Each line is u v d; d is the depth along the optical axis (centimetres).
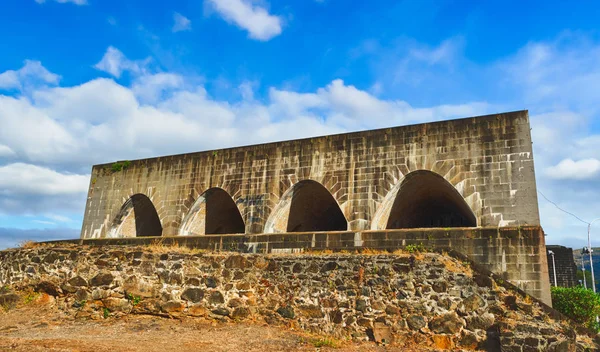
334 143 2350
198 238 2280
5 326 1432
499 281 1213
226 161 2628
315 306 1380
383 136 2241
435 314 1241
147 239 2352
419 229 1867
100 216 2988
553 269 3512
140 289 1553
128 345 1185
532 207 1858
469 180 2006
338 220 3062
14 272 1789
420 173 2161
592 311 1828
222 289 1499
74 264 1645
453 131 2094
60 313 1567
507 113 2005
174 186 2762
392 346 1246
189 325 1445
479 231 1770
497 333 1172
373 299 1314
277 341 1268
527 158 1920
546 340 1115
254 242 2155
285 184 2422
